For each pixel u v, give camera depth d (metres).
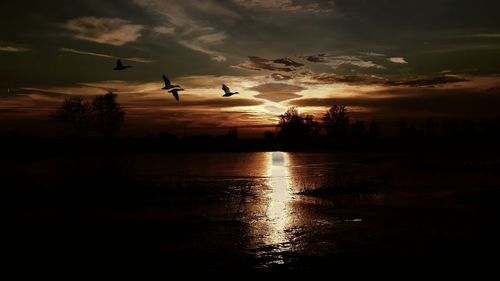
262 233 27.36
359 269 20.61
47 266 21.12
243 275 19.98
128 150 155.25
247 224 29.88
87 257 22.55
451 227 28.39
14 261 21.83
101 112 119.62
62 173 64.19
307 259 22.14
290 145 180.12
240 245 24.69
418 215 32.56
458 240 25.22
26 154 119.62
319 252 23.27
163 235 26.83
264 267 21.02
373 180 54.75
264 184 53.03
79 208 35.41
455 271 20.23
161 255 22.89
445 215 32.41
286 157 133.25
